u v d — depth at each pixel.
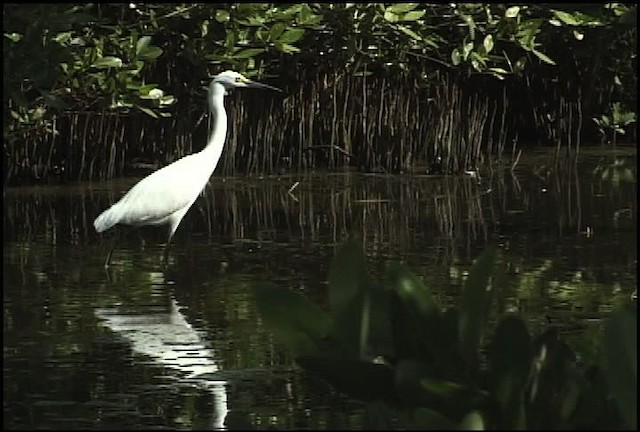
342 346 5.50
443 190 18.20
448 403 5.30
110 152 19.36
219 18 18.73
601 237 14.20
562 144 23.83
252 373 8.97
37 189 18.67
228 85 15.20
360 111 20.81
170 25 19.56
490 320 10.25
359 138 20.80
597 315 10.35
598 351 5.97
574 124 24.05
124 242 14.67
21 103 13.70
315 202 17.30
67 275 12.64
